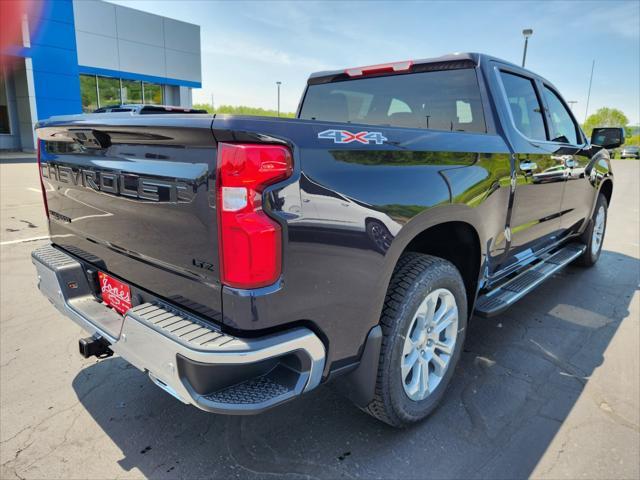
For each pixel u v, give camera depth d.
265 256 1.60
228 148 1.53
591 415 2.59
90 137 2.09
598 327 3.77
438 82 3.19
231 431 2.42
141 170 1.87
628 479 2.11
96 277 2.43
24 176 12.48
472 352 3.31
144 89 24.17
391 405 2.22
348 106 3.71
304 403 2.66
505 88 3.21
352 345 1.96
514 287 3.32
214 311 1.70
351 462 2.20
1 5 18.11
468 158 2.52
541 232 3.71
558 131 4.06
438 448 2.30
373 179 1.93
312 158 1.71
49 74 19.83
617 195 12.92
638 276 5.15
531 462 2.21
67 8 19.83
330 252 1.78
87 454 2.23
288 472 2.13
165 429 2.42
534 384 2.90
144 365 1.80
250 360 1.60
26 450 2.25
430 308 2.38
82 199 2.34
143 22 22.88
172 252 1.82
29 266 4.93
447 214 2.32
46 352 3.18
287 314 1.70
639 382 2.94
